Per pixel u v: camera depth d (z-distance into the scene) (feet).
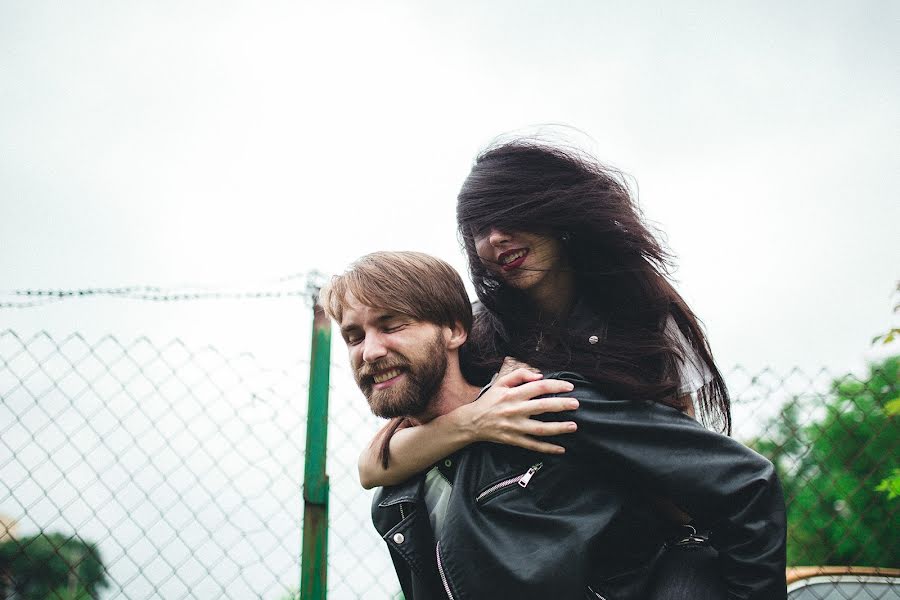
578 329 5.04
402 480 4.85
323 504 6.66
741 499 3.99
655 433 4.17
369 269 4.52
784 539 3.94
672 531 4.51
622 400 4.38
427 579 4.59
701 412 5.26
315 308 7.05
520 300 5.27
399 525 4.67
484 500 4.31
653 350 4.76
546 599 3.89
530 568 3.94
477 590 4.06
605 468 4.33
